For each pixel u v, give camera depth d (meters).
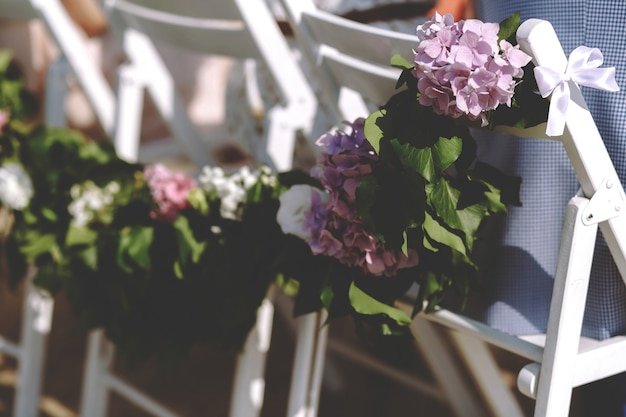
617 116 1.85
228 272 2.18
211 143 3.06
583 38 1.87
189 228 2.22
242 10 2.32
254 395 2.35
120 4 2.77
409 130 1.80
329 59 2.18
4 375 3.21
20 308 3.72
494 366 2.23
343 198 1.91
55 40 2.88
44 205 2.49
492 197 1.86
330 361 3.01
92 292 2.42
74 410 2.96
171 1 2.57
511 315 2.01
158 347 2.36
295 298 2.09
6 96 2.79
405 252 1.84
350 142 1.92
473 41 1.73
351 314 1.98
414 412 2.89
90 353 2.74
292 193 2.02
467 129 1.84
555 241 1.98
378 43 1.97
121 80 2.77
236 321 2.20
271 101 2.70
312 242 1.96
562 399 1.84
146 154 3.10
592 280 1.94
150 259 2.28
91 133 3.84
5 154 2.56
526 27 1.70
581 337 1.97
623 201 1.81
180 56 3.62
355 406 2.95
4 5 2.99
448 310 2.07
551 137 1.79
